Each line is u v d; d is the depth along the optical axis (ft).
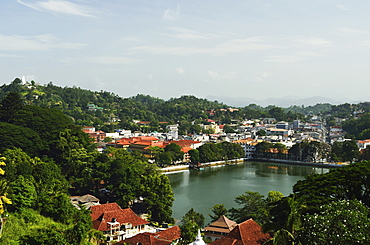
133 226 422.41
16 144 597.52
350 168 339.77
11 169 432.66
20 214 337.93
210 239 377.91
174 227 376.07
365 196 325.42
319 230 239.30
